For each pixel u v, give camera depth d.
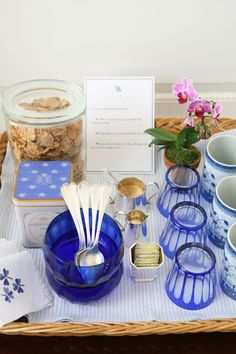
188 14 1.02
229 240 0.67
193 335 0.74
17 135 0.80
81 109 0.81
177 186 0.80
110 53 1.09
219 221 0.75
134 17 1.02
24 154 0.82
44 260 0.76
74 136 0.81
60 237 0.74
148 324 0.66
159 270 0.76
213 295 0.71
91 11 1.01
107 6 1.00
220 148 0.84
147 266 0.72
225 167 0.78
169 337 0.74
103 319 0.70
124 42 1.07
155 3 1.00
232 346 0.73
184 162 0.89
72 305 0.72
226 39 1.07
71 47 1.07
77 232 0.74
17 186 0.73
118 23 1.03
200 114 0.81
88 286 0.68
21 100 0.82
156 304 0.72
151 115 0.90
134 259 0.72
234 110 1.22
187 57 1.10
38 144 0.79
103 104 0.90
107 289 0.70
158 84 1.16
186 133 0.86
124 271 0.76
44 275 0.76
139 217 0.76
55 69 1.11
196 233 0.74
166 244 0.77
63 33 1.05
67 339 0.74
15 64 1.10
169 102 1.19
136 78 0.88
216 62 1.12
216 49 1.09
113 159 0.93
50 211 0.73
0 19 1.02
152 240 0.81
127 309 0.71
